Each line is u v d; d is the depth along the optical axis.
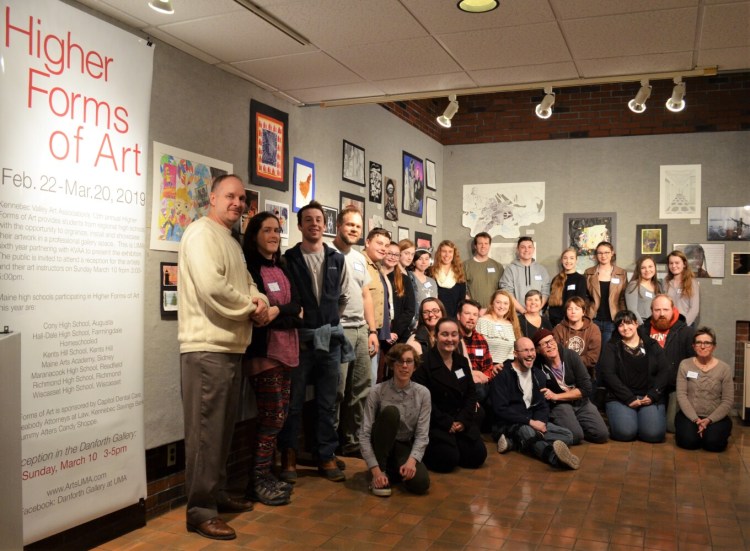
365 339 4.81
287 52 3.96
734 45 3.85
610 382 5.85
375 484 4.04
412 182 7.62
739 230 7.64
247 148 4.55
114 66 3.35
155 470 3.74
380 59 4.11
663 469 4.75
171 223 3.82
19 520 2.08
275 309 3.70
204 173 4.10
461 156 8.72
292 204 5.09
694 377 5.50
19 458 2.08
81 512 3.15
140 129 3.52
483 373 5.78
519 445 5.19
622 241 8.07
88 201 3.20
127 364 3.42
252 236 3.98
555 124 8.35
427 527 3.52
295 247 4.33
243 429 4.47
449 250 6.97
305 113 5.29
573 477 4.51
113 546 3.26
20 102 2.87
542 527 3.53
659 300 6.23
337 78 4.49
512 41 3.81
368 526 3.53
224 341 3.41
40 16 2.96
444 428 4.58
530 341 5.26
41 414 2.96
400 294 5.71
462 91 4.82
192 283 3.43
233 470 4.37
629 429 5.65
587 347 6.39
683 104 5.43
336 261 4.39
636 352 5.90
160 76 3.75
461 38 3.77
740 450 5.38
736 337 7.59
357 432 4.93
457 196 8.73
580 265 8.20
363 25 3.57
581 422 5.64
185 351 3.44
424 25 3.57
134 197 3.48
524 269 7.80
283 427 4.23
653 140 7.98
